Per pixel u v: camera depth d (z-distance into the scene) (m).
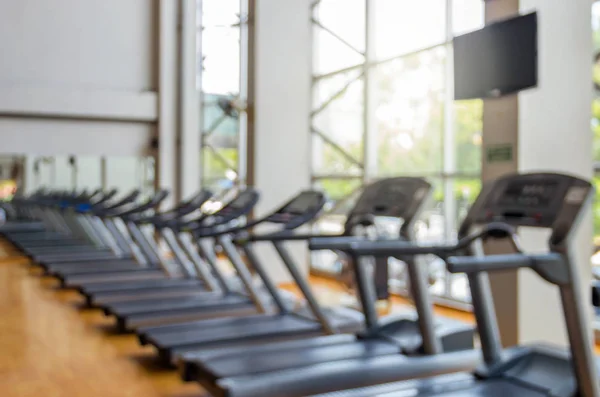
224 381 3.30
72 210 9.41
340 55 7.82
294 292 7.24
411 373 3.71
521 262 2.60
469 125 6.28
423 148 6.74
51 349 4.62
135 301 5.72
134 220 7.20
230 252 5.43
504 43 4.25
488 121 4.59
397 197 3.96
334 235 4.19
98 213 8.20
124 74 10.38
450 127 6.38
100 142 10.15
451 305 6.21
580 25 4.45
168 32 10.41
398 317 4.36
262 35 7.57
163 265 7.14
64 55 10.07
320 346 3.99
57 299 6.48
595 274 5.07
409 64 6.88
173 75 10.44
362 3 7.41
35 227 13.02
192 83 10.36
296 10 7.76
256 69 7.54
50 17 10.01
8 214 13.23
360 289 4.21
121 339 4.91
